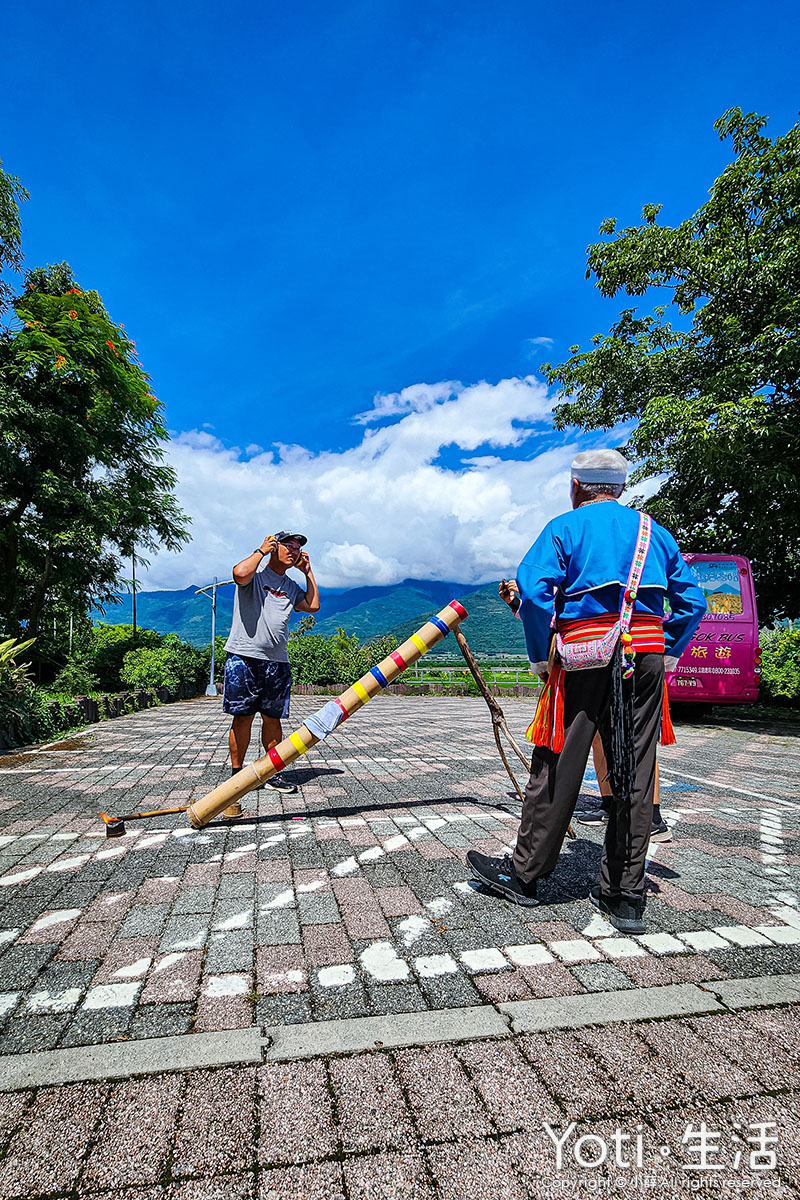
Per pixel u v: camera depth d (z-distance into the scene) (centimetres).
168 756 575
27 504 1592
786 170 1048
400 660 322
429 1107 129
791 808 390
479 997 170
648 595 217
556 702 218
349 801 387
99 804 379
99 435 1683
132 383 1712
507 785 436
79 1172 114
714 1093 134
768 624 1304
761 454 1004
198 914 223
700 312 1134
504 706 1498
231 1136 122
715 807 391
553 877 262
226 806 322
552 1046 149
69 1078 138
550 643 226
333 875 261
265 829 325
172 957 192
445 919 220
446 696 2084
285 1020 159
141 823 337
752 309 1073
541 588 214
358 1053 146
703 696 916
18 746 654
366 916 222
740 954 196
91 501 1628
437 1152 118
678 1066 142
